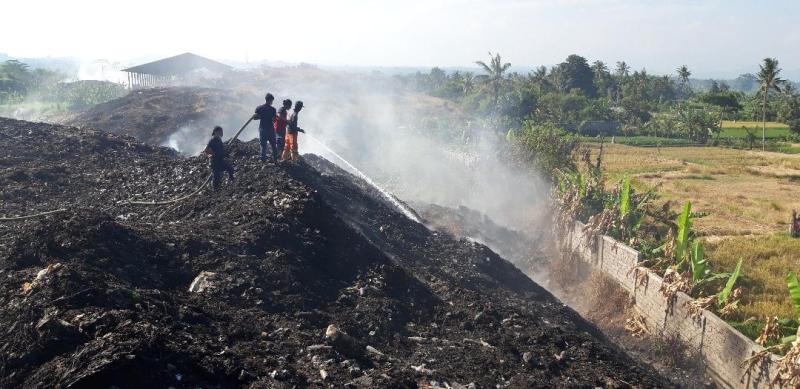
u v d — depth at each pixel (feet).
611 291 48.01
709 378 34.99
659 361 38.34
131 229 29.43
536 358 28.99
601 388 27.25
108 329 19.75
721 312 36.65
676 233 54.60
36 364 18.37
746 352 31.68
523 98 205.67
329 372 22.08
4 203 39.34
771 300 42.75
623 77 381.19
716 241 60.49
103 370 17.25
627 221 52.54
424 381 23.32
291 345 23.80
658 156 163.02
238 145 48.98
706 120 227.20
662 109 311.47
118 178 48.16
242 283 27.86
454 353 27.81
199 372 19.40
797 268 50.72
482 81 231.50
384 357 25.40
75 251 25.17
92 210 29.37
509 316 34.22
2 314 20.56
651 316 41.75
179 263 28.71
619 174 114.62
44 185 45.06
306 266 31.55
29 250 25.17
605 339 39.88
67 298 20.98
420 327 30.71
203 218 36.99
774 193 97.86
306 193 38.40
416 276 38.58
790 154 184.14
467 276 42.65
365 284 32.65
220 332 23.24
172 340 20.36
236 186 41.45
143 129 111.86
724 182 110.83
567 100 254.47
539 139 79.10
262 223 33.99
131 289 23.53
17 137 57.98
